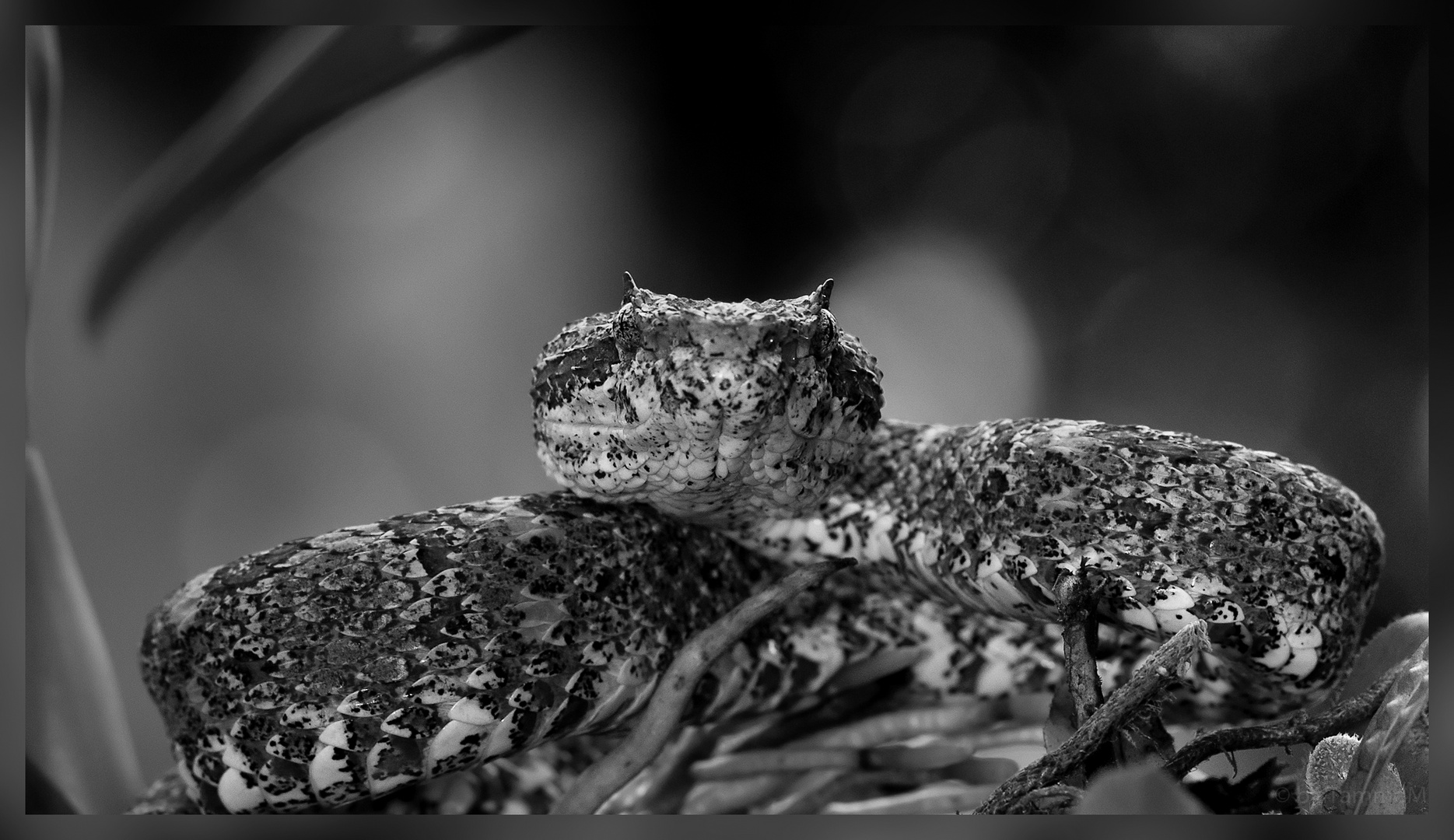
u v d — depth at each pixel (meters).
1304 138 0.64
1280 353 0.64
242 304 0.69
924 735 0.57
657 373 0.54
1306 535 0.55
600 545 0.56
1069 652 0.54
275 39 0.59
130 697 0.63
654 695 0.56
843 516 0.57
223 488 0.68
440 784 0.57
